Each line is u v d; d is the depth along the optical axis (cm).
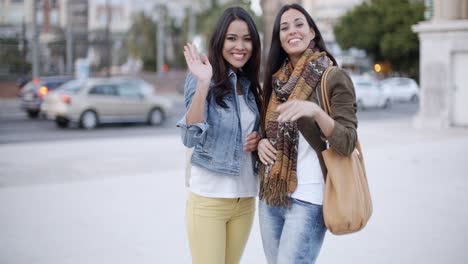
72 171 912
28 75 3994
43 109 1788
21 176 864
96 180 823
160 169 930
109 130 1739
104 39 4862
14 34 4128
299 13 278
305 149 269
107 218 588
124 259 453
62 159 1060
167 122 2070
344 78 258
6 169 933
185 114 274
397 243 491
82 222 571
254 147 284
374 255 459
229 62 288
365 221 260
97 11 5938
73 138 1489
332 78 257
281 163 269
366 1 4666
